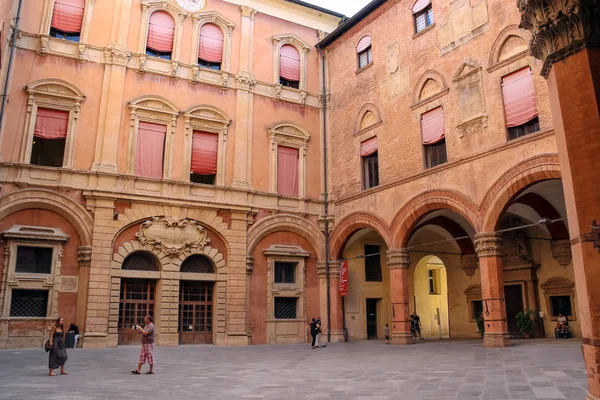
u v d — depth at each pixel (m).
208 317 27.64
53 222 24.53
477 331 29.19
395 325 25.38
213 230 28.08
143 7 28.50
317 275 30.69
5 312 22.78
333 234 30.66
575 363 14.12
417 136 25.48
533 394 9.82
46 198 24.22
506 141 20.92
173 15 29.45
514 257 27.20
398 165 26.44
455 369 14.31
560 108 8.95
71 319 24.08
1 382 12.94
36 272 23.94
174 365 17.30
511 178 20.39
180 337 26.69
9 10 22.62
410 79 26.53
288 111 31.89
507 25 21.73
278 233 30.19
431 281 37.16
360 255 30.75
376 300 32.75
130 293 26.00
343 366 16.53
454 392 10.45
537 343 21.38
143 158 27.06
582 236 8.23
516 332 26.91
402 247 25.62
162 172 27.39
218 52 30.42
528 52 20.55
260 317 28.45
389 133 27.42
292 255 29.91
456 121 23.39
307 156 31.88
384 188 26.98
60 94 25.52
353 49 31.38
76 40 27.05
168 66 28.61
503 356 16.97
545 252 26.28
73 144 25.39
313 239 30.81
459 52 23.84
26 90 24.81
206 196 28.11
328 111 32.91
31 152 25.45
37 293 23.92
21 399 10.34
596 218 8.15
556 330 24.34
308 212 30.86
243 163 29.47
